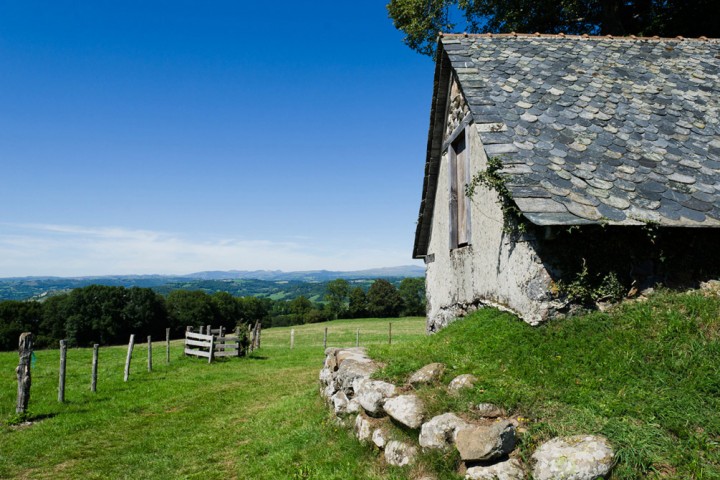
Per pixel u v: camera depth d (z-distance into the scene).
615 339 5.59
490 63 8.80
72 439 8.58
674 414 4.26
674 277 6.36
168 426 9.31
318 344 31.03
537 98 7.88
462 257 9.50
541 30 19.12
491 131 7.07
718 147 7.17
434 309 11.87
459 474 4.40
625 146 7.04
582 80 8.45
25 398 10.08
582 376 5.12
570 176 6.39
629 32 18.39
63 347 11.56
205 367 18.03
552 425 4.30
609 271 6.27
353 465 5.49
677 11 16.77
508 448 4.19
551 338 5.99
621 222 5.74
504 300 7.29
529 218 5.63
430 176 11.71
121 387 13.47
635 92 8.24
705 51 9.64
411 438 5.20
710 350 5.07
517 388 5.02
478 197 8.49
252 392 12.41
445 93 10.33
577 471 3.69
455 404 4.98
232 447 7.60
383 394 5.86
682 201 6.20
